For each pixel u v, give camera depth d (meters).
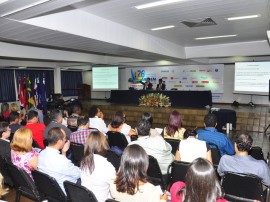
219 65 11.37
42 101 10.13
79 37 4.42
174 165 2.36
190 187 1.28
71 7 3.99
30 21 3.46
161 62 11.89
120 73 14.18
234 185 2.11
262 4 3.91
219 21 5.05
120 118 3.91
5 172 2.70
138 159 1.54
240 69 9.50
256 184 2.00
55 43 5.09
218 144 3.04
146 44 6.36
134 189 1.53
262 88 9.07
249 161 2.14
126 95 11.24
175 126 3.56
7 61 9.78
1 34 4.14
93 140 2.10
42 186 2.17
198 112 8.77
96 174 1.91
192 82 12.08
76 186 1.75
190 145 2.61
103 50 6.23
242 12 4.38
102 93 15.18
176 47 8.16
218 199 1.35
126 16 4.66
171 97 9.86
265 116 8.02
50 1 2.57
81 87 14.78
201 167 1.28
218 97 11.81
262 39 7.46
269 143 6.38
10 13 2.93
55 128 2.27
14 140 2.44
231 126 7.61
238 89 9.62
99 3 3.85
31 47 7.56
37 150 2.76
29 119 3.79
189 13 4.45
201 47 8.63
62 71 14.64
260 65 9.07
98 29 4.69
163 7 4.07
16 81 12.21
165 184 2.61
